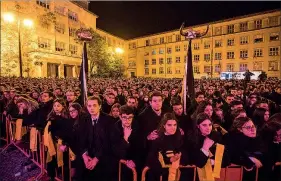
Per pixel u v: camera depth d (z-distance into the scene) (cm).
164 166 317
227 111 587
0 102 745
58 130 426
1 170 502
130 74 6631
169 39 5825
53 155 441
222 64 4925
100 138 381
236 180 336
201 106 457
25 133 579
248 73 1881
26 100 582
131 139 383
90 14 4541
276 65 4241
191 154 327
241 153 345
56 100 458
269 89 1141
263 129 395
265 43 4356
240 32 4656
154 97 416
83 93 590
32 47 3044
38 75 3058
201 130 330
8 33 2739
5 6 2702
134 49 6538
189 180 335
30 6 3031
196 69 5359
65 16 3747
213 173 320
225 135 384
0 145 652
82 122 395
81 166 392
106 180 382
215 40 5019
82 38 591
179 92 884
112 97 655
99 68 4112
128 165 350
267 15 4334
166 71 5866
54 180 451
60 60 3425
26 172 492
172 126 317
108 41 5600
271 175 353
